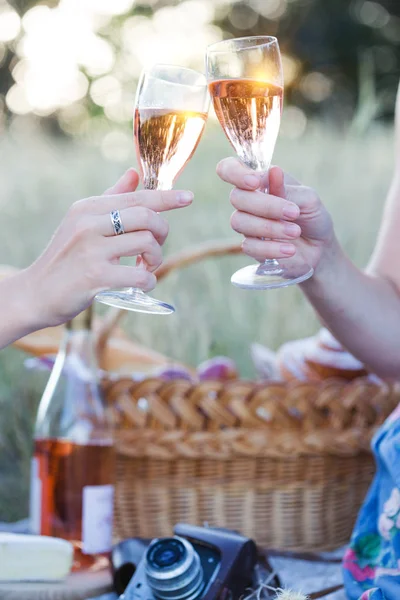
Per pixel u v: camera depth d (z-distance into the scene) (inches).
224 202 130.3
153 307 42.7
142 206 40.3
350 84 428.5
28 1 313.7
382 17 444.1
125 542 54.8
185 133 43.6
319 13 452.1
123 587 52.9
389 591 45.9
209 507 62.4
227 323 106.9
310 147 147.2
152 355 79.3
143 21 330.6
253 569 48.4
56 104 290.5
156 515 62.9
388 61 431.8
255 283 44.8
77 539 58.0
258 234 45.8
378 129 162.2
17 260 125.8
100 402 62.4
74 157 167.9
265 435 61.2
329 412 63.4
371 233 121.9
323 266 54.7
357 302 57.0
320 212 50.7
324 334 73.0
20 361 100.7
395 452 51.3
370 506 53.1
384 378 62.9
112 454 60.7
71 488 58.5
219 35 463.5
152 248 40.4
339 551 64.4
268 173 46.7
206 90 45.0
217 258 114.4
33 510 59.7
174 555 47.1
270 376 75.2
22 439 94.3
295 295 106.6
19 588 51.8
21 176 149.4
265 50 43.6
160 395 63.2
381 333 58.2
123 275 39.8
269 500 62.2
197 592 46.3
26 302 41.1
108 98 286.8
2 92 300.4
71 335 63.9
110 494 59.7
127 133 190.1
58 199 141.8
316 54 440.5
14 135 189.0
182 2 364.8
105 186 148.3
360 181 132.3
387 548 50.7
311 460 62.1
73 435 59.4
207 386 62.3
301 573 58.4
